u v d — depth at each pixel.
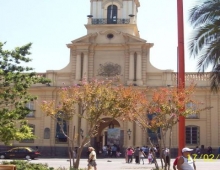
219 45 19.22
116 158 49.75
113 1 58.22
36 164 24.83
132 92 28.48
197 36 19.66
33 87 54.50
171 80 53.41
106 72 54.66
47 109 27.83
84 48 55.00
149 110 27.44
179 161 14.76
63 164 37.41
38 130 53.84
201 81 52.84
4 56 24.22
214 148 51.31
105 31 55.59
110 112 26.41
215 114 51.91
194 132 52.06
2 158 48.00
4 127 22.59
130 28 56.47
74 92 27.86
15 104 24.28
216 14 19.41
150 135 52.09
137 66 54.00
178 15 21.34
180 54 21.27
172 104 26.05
